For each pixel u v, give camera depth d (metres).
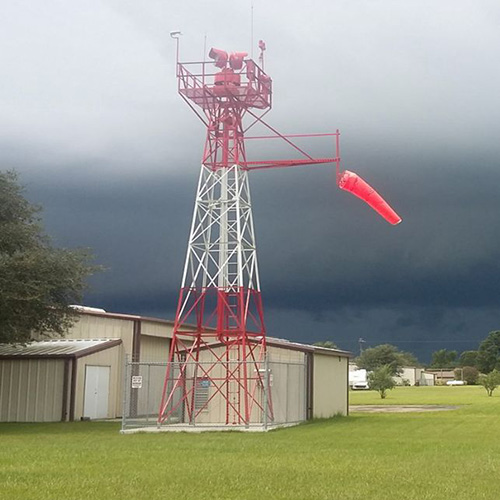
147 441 26.19
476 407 51.47
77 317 39.56
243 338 32.19
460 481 16.50
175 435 28.88
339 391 43.66
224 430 30.80
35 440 26.69
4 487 15.27
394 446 24.44
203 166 34.31
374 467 18.81
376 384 71.44
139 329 42.59
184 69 34.69
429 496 14.58
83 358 39.06
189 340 47.59
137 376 32.62
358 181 31.73
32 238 36.66
